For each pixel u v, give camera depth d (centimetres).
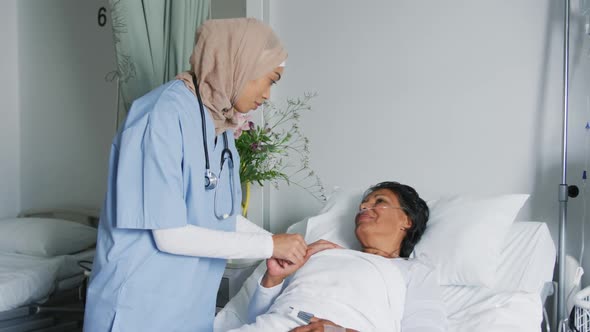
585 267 200
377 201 179
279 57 127
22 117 340
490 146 216
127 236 120
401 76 232
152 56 192
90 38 317
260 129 236
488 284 171
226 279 215
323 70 249
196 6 206
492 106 215
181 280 125
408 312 148
